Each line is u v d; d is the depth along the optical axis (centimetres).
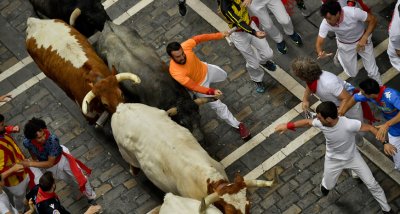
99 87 1078
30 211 1035
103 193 1185
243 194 913
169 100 1092
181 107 1081
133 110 1064
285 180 1139
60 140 1255
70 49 1160
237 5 1114
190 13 1359
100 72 1129
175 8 1374
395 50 1102
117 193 1180
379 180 1115
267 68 1240
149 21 1371
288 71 1251
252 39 1164
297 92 1223
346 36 1109
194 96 1161
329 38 1272
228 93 1251
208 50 1308
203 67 1112
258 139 1188
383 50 1240
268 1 1199
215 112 1222
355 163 1019
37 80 1336
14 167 1061
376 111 1174
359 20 1088
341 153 1004
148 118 1047
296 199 1119
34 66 1356
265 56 1188
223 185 921
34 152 1070
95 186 1195
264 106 1223
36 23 1218
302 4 1299
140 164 1064
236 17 1109
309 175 1136
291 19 1311
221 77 1151
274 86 1238
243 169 1166
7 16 1431
